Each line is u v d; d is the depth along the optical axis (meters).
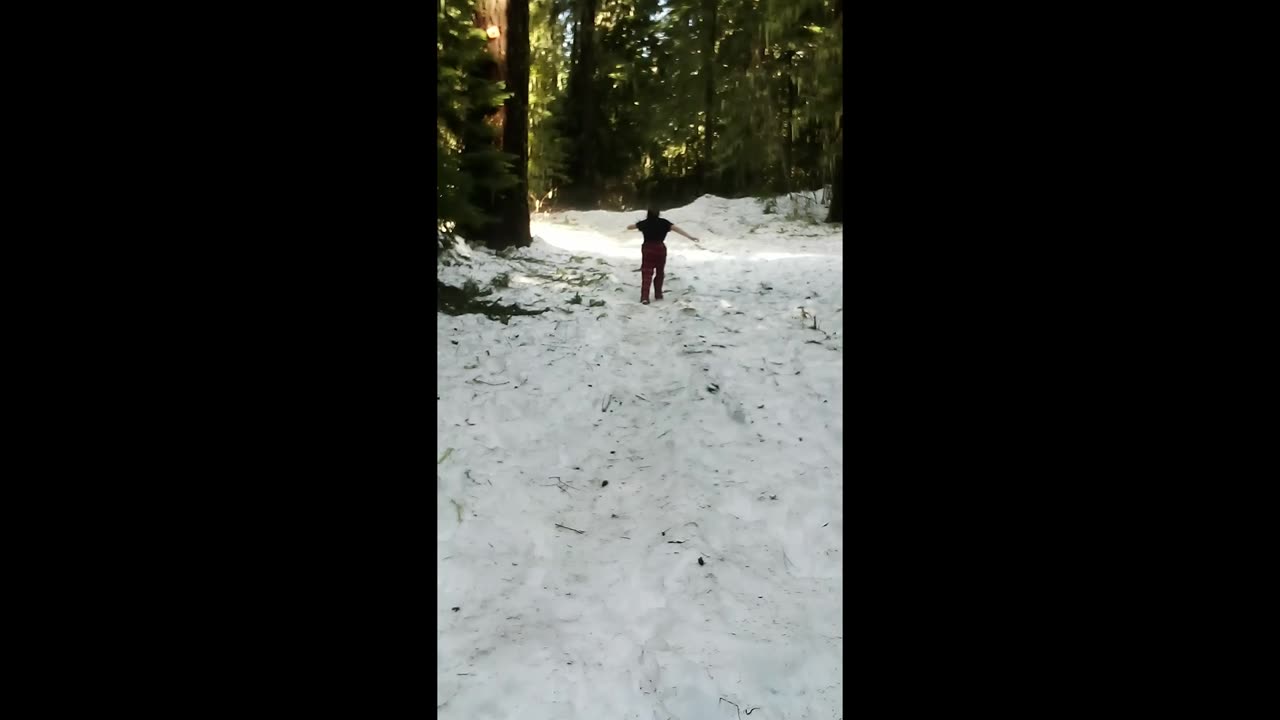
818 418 5.46
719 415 5.56
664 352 6.93
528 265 10.52
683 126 23.31
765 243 14.80
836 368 6.38
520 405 5.77
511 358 6.75
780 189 19.41
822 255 12.85
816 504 4.36
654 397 5.96
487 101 10.85
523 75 11.46
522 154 11.44
